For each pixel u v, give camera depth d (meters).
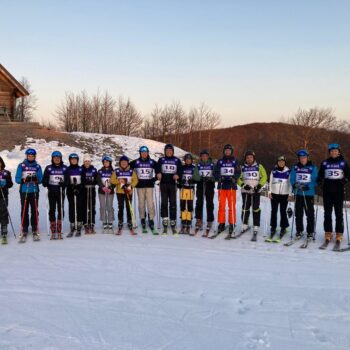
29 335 4.29
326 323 4.64
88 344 4.11
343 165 8.18
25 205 8.51
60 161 8.90
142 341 4.18
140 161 9.25
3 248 7.80
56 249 7.73
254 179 8.86
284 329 4.49
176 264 6.83
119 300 5.24
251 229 9.56
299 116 44.97
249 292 5.58
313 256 7.44
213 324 4.59
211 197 9.30
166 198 9.16
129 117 45.09
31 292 5.49
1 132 20.39
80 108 44.34
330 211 8.27
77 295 5.39
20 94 23.75
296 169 8.62
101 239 8.55
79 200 8.88
